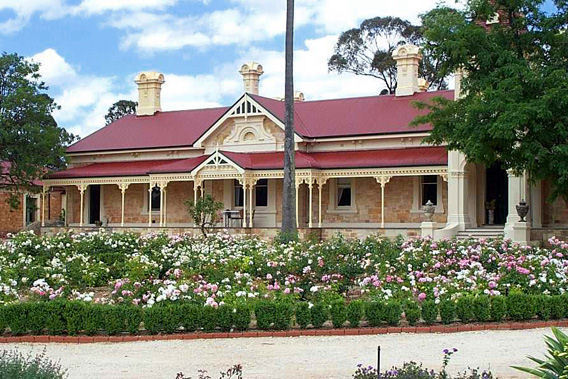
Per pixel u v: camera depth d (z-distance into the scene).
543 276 18.19
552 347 10.03
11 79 44.19
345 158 38.22
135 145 45.06
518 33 26.52
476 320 16.78
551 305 17.00
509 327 16.25
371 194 38.62
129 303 16.59
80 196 46.72
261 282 18.94
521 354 13.48
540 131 24.39
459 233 33.59
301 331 15.81
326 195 39.62
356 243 23.45
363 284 18.11
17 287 19.62
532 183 27.05
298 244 23.91
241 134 41.22
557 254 21.45
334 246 23.05
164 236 28.02
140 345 14.91
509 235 30.31
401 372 9.98
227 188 41.69
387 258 21.34
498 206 35.47
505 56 25.16
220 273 19.64
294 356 13.53
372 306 16.33
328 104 42.59
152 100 48.38
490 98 24.31
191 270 20.42
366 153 38.44
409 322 16.41
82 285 21.00
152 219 44.41
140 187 44.91
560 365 9.33
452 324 16.47
